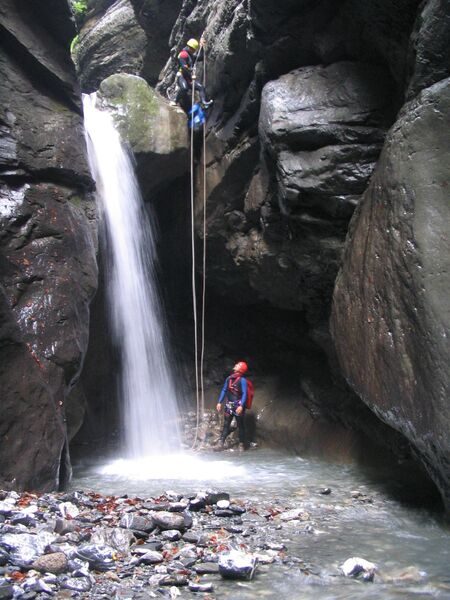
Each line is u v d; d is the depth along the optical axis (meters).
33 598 3.70
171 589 4.07
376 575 4.50
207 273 11.85
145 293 11.93
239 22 9.27
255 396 12.01
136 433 11.55
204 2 11.44
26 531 4.82
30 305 7.37
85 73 16.91
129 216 11.03
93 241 8.78
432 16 6.29
